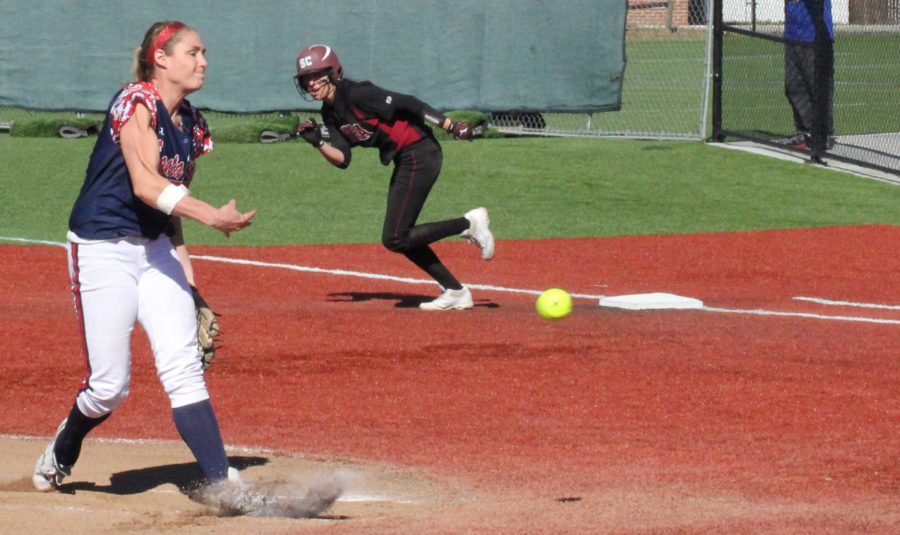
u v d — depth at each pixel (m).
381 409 25.45
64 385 27.38
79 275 18.19
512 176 62.38
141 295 18.33
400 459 21.75
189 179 18.92
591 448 22.53
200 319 19.39
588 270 44.94
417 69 70.75
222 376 28.30
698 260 46.88
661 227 53.56
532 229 52.94
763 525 17.34
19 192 58.53
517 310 36.94
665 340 32.53
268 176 62.25
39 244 47.84
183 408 18.41
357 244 49.91
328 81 34.06
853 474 20.66
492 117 73.38
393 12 70.12
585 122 76.25
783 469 20.98
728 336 33.19
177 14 71.75
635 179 62.28
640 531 16.95
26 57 73.50
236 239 50.69
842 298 40.03
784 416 25.02
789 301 39.28
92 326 18.25
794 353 31.16
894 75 103.31
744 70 70.69
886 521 17.64
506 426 24.14
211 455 18.53
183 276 18.69
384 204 57.66
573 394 26.81
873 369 29.42
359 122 34.34
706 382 27.97
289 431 23.73
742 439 23.20
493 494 19.48
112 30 72.38
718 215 55.88
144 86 17.73
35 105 74.00
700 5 93.25
